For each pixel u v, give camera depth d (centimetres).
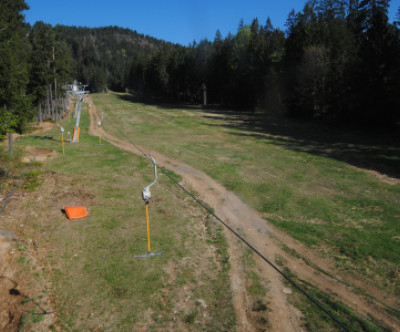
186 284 815
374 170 1920
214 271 880
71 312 701
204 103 8569
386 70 3569
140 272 860
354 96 3831
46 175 1792
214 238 1082
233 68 7612
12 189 1518
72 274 845
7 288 768
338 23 5038
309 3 6012
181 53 9638
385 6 4909
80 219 1205
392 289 796
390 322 682
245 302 748
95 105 7662
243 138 3136
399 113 3494
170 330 656
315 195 1497
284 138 3136
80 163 2094
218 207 1362
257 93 6638
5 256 897
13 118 1969
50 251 963
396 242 1028
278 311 717
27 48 4097
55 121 4534
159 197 1470
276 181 1719
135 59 14075
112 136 3294
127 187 1609
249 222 1210
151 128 3875
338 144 2781
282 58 5906
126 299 750
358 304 743
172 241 1043
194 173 1895
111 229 1123
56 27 4775
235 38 8069
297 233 1107
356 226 1157
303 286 812
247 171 1927
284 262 929
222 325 673
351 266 901
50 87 4653
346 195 1492
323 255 964
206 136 3266
